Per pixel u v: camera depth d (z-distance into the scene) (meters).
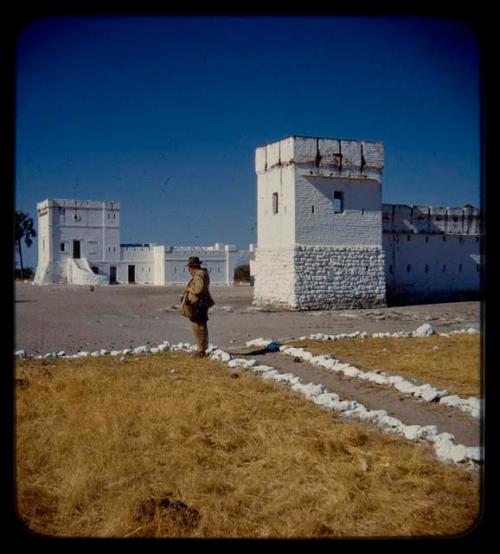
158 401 9.54
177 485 6.42
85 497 6.12
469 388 11.06
